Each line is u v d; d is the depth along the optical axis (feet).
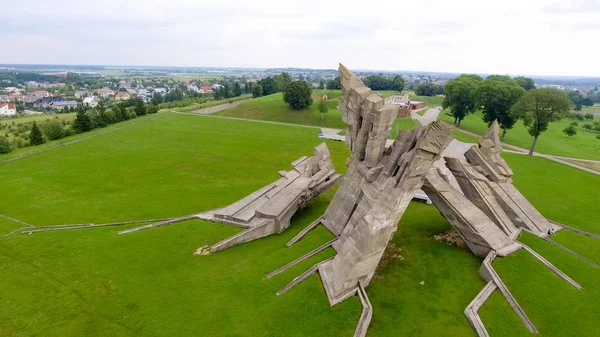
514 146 256.93
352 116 97.45
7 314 78.48
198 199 147.64
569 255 94.12
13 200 144.87
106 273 93.15
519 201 111.24
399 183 82.48
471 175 101.40
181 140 247.50
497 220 100.32
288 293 79.41
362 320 71.05
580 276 85.05
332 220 106.32
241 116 372.99
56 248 105.81
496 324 70.85
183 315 76.38
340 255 80.89
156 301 81.66
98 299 83.15
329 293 77.36
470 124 341.41
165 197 149.79
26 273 93.66
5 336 72.49
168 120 315.17
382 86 628.69
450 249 95.61
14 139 233.76
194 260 99.14
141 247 106.11
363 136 94.63
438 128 73.82
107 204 142.10
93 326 74.79
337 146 238.27
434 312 74.33
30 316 78.02
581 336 68.28
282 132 281.54
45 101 637.71
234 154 215.72
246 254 100.73
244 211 119.65
